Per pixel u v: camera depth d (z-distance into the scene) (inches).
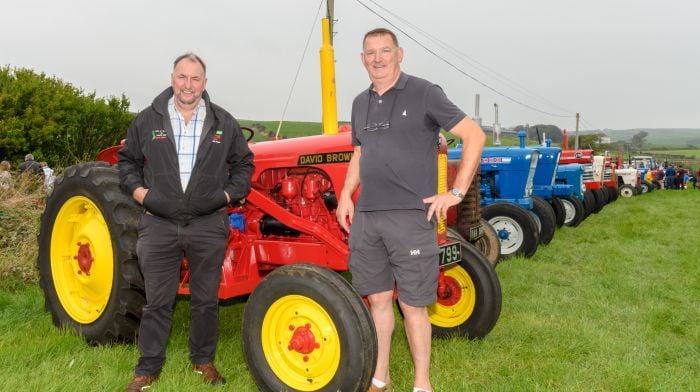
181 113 110.9
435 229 103.0
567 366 127.8
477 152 97.1
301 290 104.8
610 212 524.1
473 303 145.7
